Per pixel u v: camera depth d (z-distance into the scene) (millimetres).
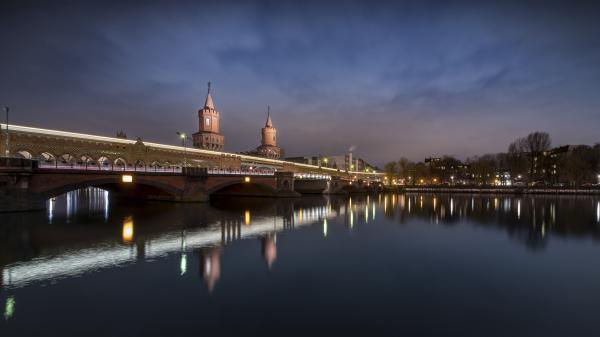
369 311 12883
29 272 16906
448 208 59500
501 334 11156
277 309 12922
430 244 26047
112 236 26219
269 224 34906
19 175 34312
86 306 12906
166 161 72688
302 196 94438
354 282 16375
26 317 11867
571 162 112125
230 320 11883
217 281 16062
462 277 17453
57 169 37031
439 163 177625
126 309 12656
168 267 18203
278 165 115625
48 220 32625
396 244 25875
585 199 87875
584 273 18250
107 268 17844
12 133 46406
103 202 58438
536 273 18266
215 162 87562
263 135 166625
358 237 28625
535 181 123375
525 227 35875
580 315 12734
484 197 98438
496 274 18031
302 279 16672
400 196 103438
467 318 12391
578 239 28625
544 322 12102
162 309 12734
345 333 11023
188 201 55094
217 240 25625
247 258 20391
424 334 11047
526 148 126000
